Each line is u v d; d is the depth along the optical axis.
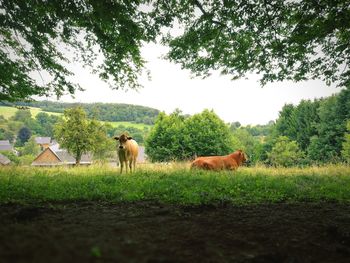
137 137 95.00
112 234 4.02
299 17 8.26
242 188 8.42
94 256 2.85
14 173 10.90
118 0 8.00
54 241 3.19
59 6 7.81
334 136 48.12
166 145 49.69
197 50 10.16
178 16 9.16
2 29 9.18
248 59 9.73
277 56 9.28
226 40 9.58
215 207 6.30
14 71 9.91
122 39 8.87
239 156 13.49
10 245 2.92
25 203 5.98
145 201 6.80
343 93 47.72
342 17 7.68
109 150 39.31
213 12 8.75
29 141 99.38
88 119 37.84
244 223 5.20
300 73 9.57
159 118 51.53
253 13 8.49
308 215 5.89
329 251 4.16
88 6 8.01
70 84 10.52
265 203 6.91
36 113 136.25
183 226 4.84
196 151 48.78
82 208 5.96
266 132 129.38
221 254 3.74
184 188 8.02
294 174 11.98
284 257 3.83
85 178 9.52
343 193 8.12
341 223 5.40
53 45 9.77
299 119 56.41
